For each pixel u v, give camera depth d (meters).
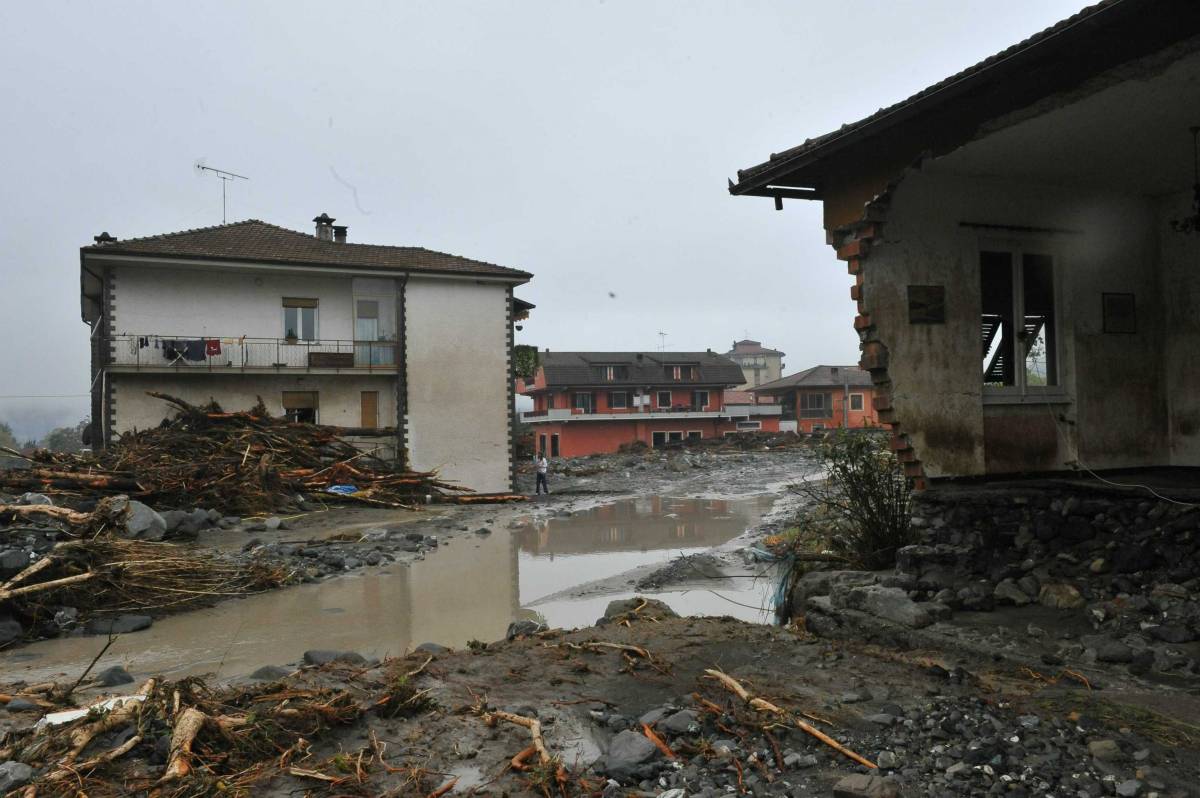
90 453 22.98
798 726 4.54
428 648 7.05
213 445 23.88
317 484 23.73
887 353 7.91
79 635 9.13
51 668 7.73
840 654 6.07
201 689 5.57
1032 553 7.30
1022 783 3.73
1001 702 4.71
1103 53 5.60
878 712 4.76
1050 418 8.68
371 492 24.78
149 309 27.69
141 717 4.76
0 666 7.82
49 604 9.62
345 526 19.64
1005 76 6.25
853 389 75.50
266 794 3.93
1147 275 9.18
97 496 17.81
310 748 4.48
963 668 5.41
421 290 30.59
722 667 5.89
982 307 8.52
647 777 4.12
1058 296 8.77
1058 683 5.00
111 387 27.03
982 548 7.54
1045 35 5.67
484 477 31.12
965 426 8.23
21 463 20.69
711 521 20.00
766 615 9.37
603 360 72.62
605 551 15.73
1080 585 6.58
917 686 5.20
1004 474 8.39
